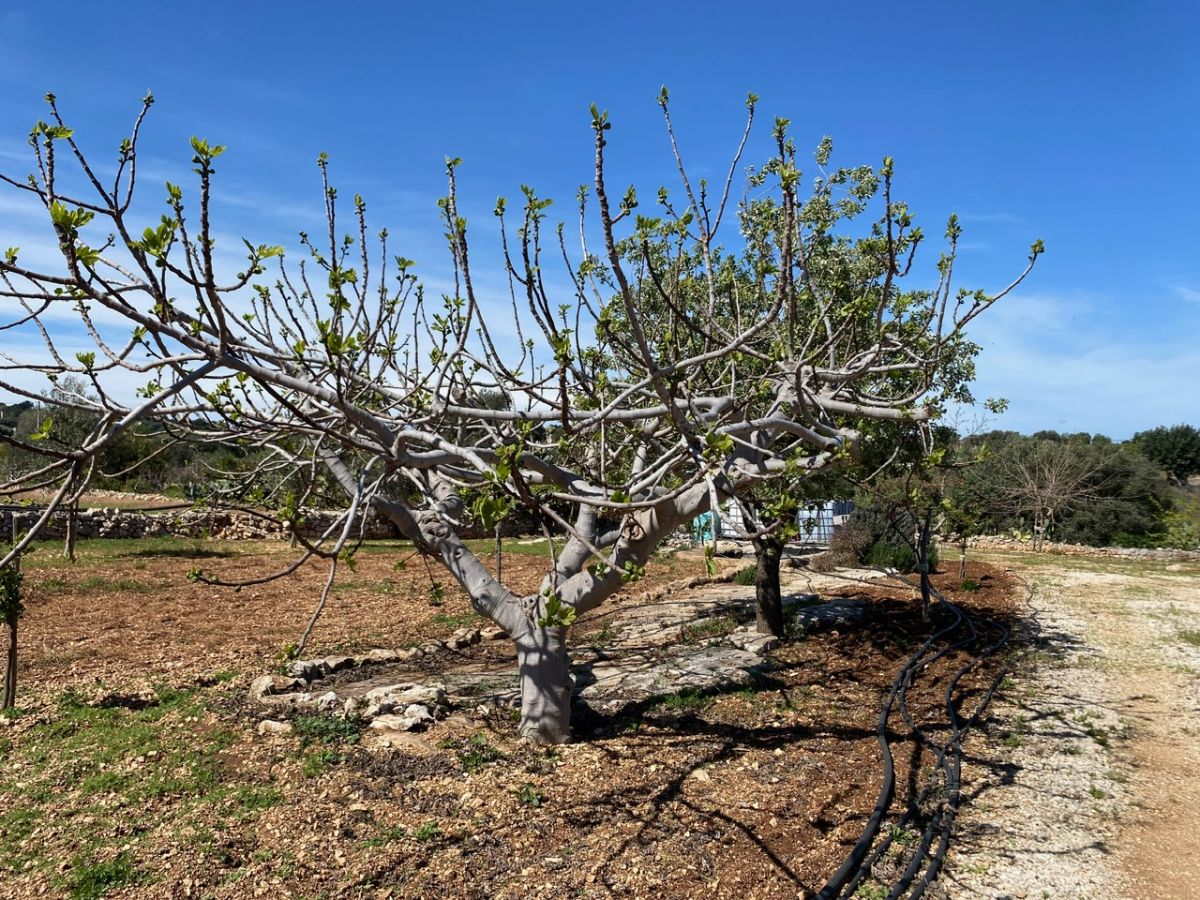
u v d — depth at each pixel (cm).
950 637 1067
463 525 675
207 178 335
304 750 603
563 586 618
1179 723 755
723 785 568
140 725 654
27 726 650
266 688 759
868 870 461
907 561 1659
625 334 686
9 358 401
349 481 597
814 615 1168
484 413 509
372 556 1836
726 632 1053
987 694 811
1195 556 2095
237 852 456
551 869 450
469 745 618
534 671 630
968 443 1916
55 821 488
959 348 953
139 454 1864
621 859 462
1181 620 1212
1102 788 603
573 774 575
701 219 539
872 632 1087
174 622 1077
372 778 557
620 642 1016
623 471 667
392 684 808
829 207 844
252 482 629
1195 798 589
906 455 991
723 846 484
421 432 450
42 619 1067
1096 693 847
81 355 379
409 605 1255
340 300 430
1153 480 2669
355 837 477
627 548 602
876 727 710
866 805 548
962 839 516
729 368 720
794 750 644
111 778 545
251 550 1808
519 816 510
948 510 906
